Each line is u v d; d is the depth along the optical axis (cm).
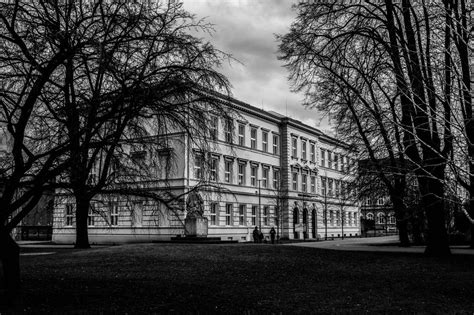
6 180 959
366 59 2175
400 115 1633
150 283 1323
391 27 1991
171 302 1066
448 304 1119
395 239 5984
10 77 1029
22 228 5831
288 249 2419
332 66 2345
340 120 2511
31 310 936
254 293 1223
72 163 958
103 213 1244
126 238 4806
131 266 1714
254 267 1748
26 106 955
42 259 1978
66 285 1259
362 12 2300
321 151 7462
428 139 1503
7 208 952
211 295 1169
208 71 1108
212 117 1221
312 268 1792
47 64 1012
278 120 6309
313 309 1041
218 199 1362
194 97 1126
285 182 6291
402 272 1705
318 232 6981
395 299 1174
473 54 964
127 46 1024
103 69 952
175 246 2500
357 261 2056
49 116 1065
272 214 6006
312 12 2319
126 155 1166
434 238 2319
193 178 4091
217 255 2077
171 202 1192
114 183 1120
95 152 1018
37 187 959
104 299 1077
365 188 2680
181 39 1066
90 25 994
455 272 1698
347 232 8019
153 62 1068
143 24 1063
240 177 5553
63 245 4456
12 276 989
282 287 1336
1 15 938
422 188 1909
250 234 5544
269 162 6097
